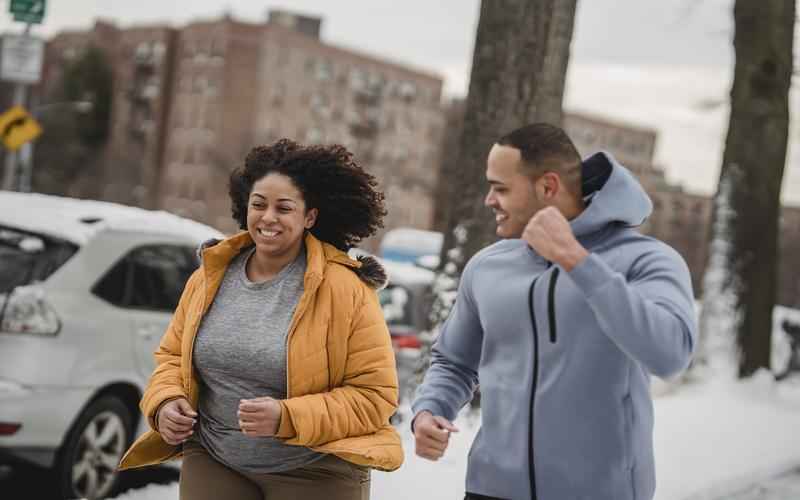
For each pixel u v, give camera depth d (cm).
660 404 1080
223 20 10062
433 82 11906
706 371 1272
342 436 356
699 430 941
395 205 11462
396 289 949
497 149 320
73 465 653
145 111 10969
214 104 10088
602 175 329
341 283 364
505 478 324
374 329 367
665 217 13338
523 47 790
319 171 372
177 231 750
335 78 10719
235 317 365
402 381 921
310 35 10856
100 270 677
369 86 11112
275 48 10088
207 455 375
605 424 312
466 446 711
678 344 290
